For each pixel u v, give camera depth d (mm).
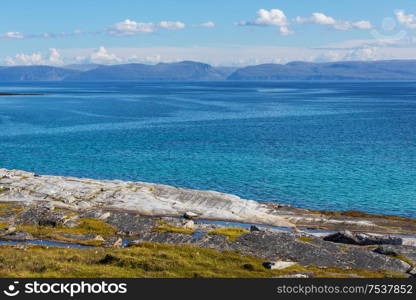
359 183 96312
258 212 73938
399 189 91438
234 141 152625
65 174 106438
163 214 72688
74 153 132125
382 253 51969
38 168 113062
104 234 59688
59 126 193250
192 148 139375
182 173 106562
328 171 107188
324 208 80250
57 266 40406
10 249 46875
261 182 97688
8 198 77625
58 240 55812
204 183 97375
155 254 46406
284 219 71312
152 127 190625
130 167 113562
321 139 156250
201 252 48938
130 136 164500
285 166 113125
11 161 121500
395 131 175250
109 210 73625
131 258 43188
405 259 49812
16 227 59750
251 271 43281
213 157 125312
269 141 152500
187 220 65938
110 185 86062
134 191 82500
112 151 135000
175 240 54531
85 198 78312
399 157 123250
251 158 123500
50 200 76688
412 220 71562
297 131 177000
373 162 116938
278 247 50688
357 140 153750
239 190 91562
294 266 45375
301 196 87250
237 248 51125
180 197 80438
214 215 72125
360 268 46375
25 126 193000
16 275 37688
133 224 62875
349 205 81688
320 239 54875
